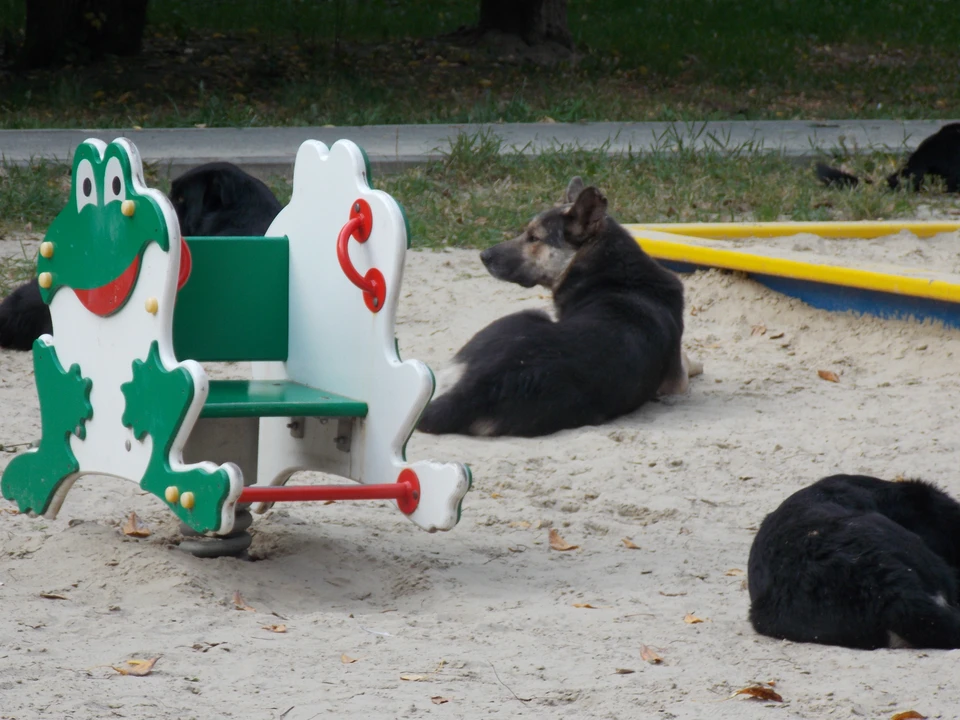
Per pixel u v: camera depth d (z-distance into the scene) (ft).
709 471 35.70
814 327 51.21
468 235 66.03
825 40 152.35
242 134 87.20
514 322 41.29
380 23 143.02
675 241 57.93
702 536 30.86
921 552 22.59
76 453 28.02
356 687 20.02
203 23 138.82
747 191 76.69
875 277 48.80
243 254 29.40
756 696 20.08
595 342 40.60
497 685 20.47
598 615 24.90
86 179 27.20
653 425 40.63
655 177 79.51
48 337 28.96
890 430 39.73
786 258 52.60
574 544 30.09
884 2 177.17
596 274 43.75
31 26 114.01
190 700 19.15
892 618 21.93
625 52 134.31
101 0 116.16
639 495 33.63
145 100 104.06
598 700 19.89
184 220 50.75
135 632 22.39
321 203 28.86
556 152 83.61
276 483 30.63
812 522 23.34
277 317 29.96
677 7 168.76
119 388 26.53
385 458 27.40
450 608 25.49
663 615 25.11
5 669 19.98
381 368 27.32
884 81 129.49
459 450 37.35
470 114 97.71
